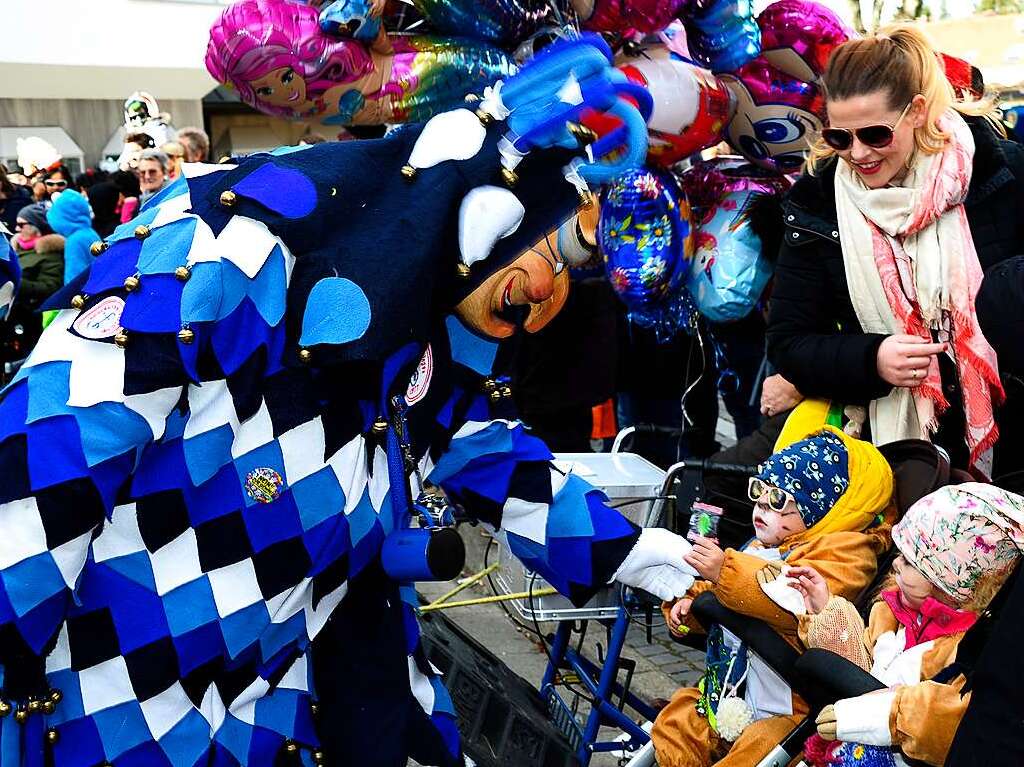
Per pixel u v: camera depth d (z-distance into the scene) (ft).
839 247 8.34
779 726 7.45
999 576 6.19
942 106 7.78
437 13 8.42
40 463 4.86
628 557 6.64
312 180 5.39
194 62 37.14
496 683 8.55
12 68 34.65
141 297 5.03
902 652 6.73
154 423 5.03
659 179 11.03
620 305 13.26
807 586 6.86
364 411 5.72
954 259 7.91
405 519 6.09
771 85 10.75
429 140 5.63
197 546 5.44
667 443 13.38
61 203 21.07
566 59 5.62
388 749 6.06
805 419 8.71
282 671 5.86
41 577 4.87
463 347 6.23
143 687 5.43
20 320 20.59
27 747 5.36
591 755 9.36
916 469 7.79
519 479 6.57
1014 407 8.47
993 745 4.44
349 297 5.24
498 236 5.59
